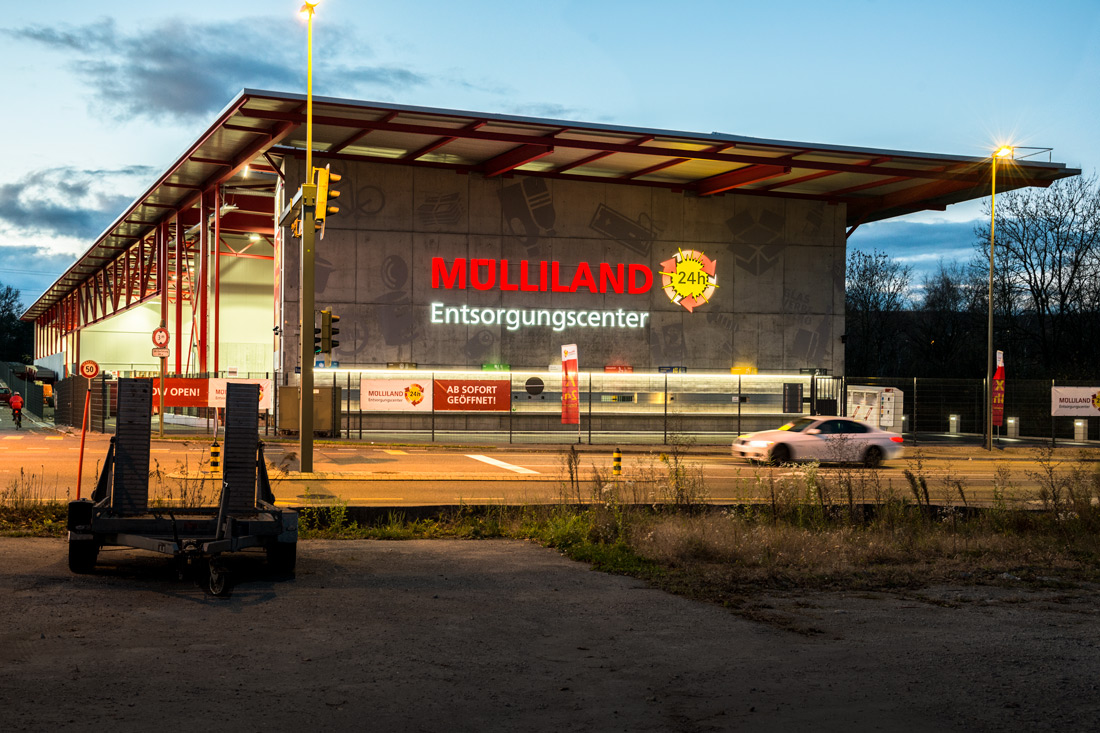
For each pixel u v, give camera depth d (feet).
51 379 296.10
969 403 152.05
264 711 17.83
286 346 128.26
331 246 130.82
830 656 22.94
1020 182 141.90
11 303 542.57
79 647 22.29
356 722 17.35
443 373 134.10
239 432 34.27
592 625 26.35
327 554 38.91
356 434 127.24
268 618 26.32
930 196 147.74
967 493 65.26
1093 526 47.44
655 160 130.82
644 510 48.78
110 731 16.33
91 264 263.29
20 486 58.65
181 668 20.71
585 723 17.57
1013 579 34.76
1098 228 187.52
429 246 134.72
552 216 139.85
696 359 145.79
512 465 84.33
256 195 165.99
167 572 33.19
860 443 88.17
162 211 174.60
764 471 80.79
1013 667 21.88
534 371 138.82
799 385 147.74
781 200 150.51
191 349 176.65
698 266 146.00
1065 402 115.34
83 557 32.40
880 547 40.65
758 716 18.03
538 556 39.55
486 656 22.61
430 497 57.82
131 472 34.78
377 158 132.57
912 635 25.39
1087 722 17.71
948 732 17.10
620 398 141.79
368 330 131.95
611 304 142.41
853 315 255.09
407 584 32.24
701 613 28.14
